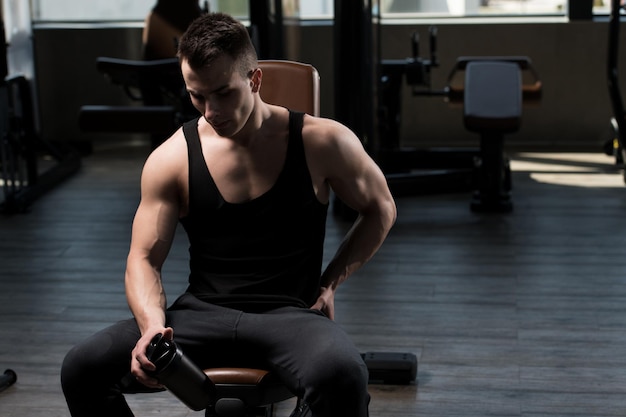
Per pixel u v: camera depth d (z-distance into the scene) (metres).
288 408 3.09
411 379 3.19
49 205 5.79
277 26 5.43
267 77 2.48
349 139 2.22
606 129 7.28
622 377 3.25
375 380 3.22
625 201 5.59
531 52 7.23
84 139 7.71
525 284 4.22
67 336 3.75
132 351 2.08
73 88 7.62
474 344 3.56
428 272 4.41
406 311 3.92
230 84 2.00
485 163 5.40
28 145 6.04
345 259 2.28
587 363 3.36
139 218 2.21
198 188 2.15
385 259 4.62
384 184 2.28
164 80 6.11
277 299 2.17
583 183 6.05
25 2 7.00
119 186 6.26
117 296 4.20
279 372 2.08
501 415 2.98
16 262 4.70
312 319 2.12
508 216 5.32
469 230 5.06
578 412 3.00
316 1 7.54
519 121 5.21
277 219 2.16
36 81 7.27
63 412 3.09
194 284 2.25
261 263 2.18
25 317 3.95
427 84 6.11
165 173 2.18
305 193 2.17
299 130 2.18
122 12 7.71
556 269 4.43
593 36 7.15
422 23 7.31
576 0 7.15
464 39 7.28
